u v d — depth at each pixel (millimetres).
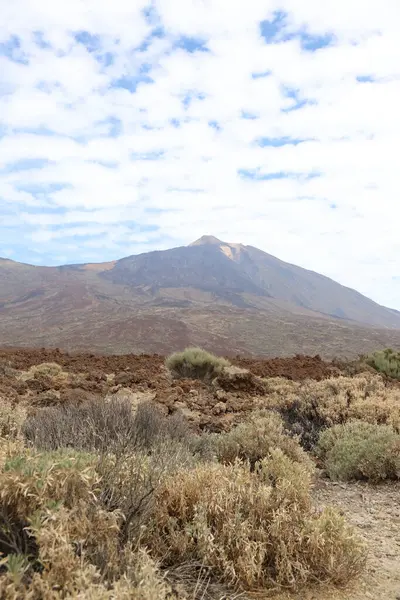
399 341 88188
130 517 3320
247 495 4012
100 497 3229
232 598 3240
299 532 3883
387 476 6793
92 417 6270
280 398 10492
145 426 6625
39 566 2412
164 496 3916
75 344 92250
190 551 3582
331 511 4090
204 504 3771
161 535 3633
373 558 4223
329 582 3676
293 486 4355
